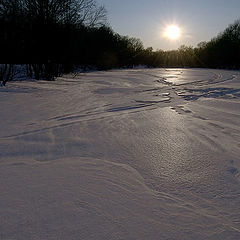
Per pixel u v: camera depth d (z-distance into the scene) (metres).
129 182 2.88
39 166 3.24
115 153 3.82
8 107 7.04
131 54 65.50
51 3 17.09
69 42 20.34
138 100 9.55
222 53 57.59
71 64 25.31
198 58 68.88
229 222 2.21
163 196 2.60
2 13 14.00
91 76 24.52
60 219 2.13
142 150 3.98
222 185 2.88
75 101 8.66
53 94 10.07
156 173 3.15
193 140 4.56
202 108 8.08
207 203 2.50
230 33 60.78
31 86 12.15
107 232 2.00
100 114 6.75
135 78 22.86
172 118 6.45
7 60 14.65
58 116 6.30
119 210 2.31
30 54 16.88
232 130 5.29
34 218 2.13
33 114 6.37
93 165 3.33
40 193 2.55
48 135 4.64
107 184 2.80
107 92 11.85
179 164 3.44
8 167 3.18
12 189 2.62
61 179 2.89
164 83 18.59
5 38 14.33
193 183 2.91
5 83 12.30
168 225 2.13
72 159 3.53
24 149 3.86
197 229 2.09
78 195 2.54
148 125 5.65
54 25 17.48
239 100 10.03
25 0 16.22
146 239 1.94
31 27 16.50
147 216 2.24
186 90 13.78
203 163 3.49
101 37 43.38
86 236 1.94
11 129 4.93
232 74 30.98
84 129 5.16
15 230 1.97
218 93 12.40
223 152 3.95
